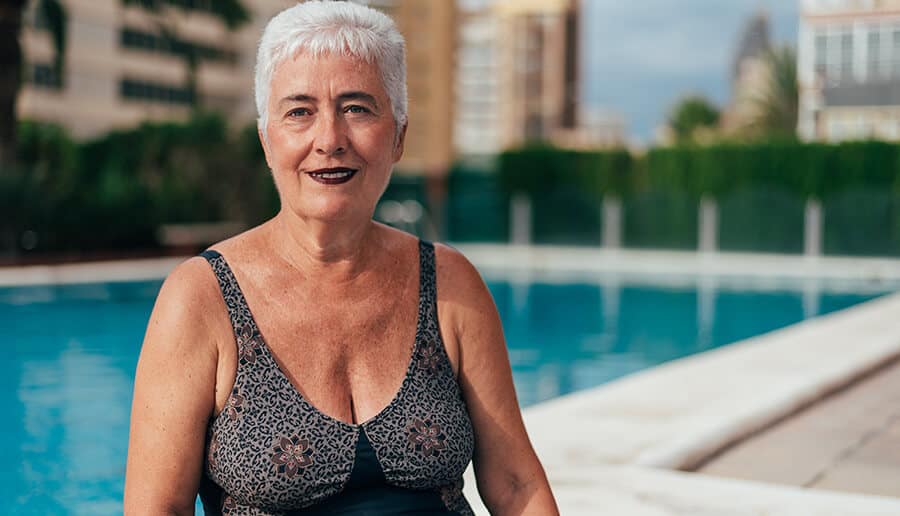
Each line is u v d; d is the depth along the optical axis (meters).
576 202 19.58
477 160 20.77
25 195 13.56
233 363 1.39
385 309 1.45
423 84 25.77
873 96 28.84
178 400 1.36
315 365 1.40
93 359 8.04
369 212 1.41
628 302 12.95
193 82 19.61
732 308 12.40
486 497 1.57
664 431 4.00
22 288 11.59
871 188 17.42
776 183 18.03
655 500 3.03
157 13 18.30
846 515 2.89
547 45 57.34
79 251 14.67
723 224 18.41
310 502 1.37
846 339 6.91
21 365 7.75
